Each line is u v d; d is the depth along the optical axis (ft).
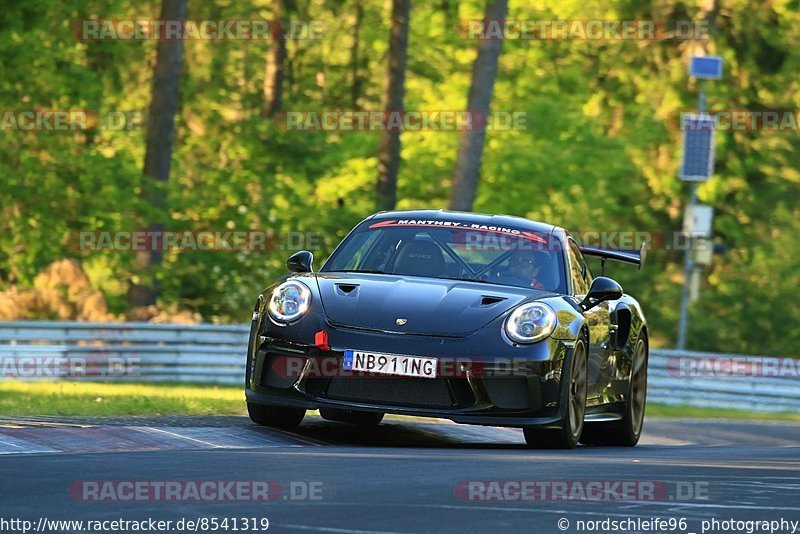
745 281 369.30
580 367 91.30
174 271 299.99
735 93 394.73
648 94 394.11
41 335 218.38
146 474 59.77
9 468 60.64
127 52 304.30
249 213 323.16
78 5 284.41
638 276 365.61
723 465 77.46
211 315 323.98
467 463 70.69
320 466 66.03
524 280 95.66
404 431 106.32
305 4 415.03
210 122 347.15
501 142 340.39
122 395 139.44
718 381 221.05
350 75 457.27
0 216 282.77
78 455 68.08
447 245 98.02
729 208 401.70
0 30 275.39
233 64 378.73
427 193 365.61
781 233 380.17
